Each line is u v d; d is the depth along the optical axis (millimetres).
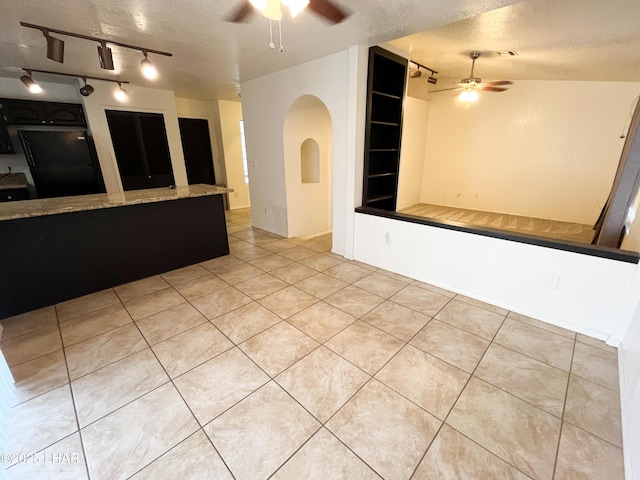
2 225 2303
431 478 1206
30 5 1966
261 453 1315
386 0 1876
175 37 2584
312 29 2418
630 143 2168
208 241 3611
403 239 3047
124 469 1254
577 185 5543
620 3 1979
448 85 6477
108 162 4594
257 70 3752
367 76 3008
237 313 2445
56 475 1234
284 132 4047
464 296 2689
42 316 2422
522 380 1709
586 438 1364
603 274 1954
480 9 2020
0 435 1357
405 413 1504
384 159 3982
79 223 2662
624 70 3902
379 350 1977
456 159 6891
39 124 4062
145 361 1896
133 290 2875
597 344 2012
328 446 1344
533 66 4234
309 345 2035
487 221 5848
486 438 1371
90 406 1565
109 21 2238
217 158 6691
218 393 1643
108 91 4402
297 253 3863
